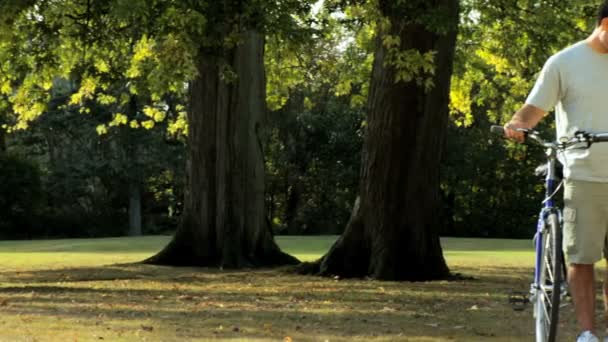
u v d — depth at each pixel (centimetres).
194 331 765
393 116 1464
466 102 2405
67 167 4925
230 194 1953
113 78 1661
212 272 1766
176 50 1170
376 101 1480
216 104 1959
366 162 1502
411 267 1473
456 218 4722
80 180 4947
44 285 1391
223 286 1354
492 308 1012
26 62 1648
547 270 524
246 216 1961
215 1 1178
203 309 980
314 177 4728
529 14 1905
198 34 1184
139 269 1830
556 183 532
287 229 4816
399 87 1453
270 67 2395
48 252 2608
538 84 525
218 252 1942
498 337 744
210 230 1962
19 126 2062
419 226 1480
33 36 1421
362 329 792
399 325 830
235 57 1947
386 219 1480
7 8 1176
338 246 1535
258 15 1211
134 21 1209
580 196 509
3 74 1662
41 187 4862
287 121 4578
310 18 1357
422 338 731
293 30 1256
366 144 1502
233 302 1074
